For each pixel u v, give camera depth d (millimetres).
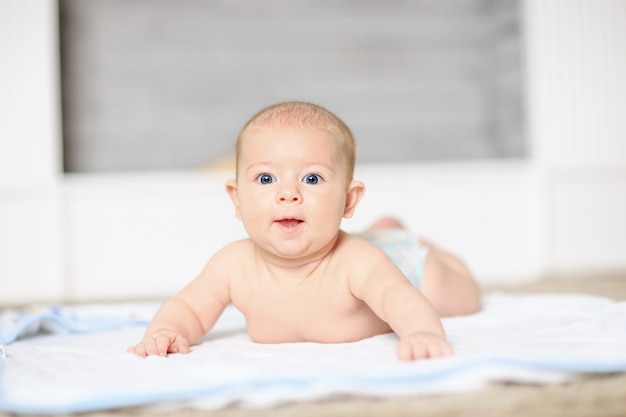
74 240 3084
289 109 1154
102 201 3094
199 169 3818
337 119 1180
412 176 3217
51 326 1470
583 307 1448
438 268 1463
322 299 1166
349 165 1164
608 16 3342
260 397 830
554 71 3322
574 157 3324
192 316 1214
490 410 795
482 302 1703
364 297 1126
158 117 3814
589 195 3324
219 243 3139
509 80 3830
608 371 894
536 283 2416
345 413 791
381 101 4008
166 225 3115
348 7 3990
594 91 3336
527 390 854
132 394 831
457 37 4062
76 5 3742
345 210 1192
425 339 953
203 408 834
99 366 995
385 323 1229
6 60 3098
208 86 3863
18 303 2934
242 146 1148
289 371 898
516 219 3299
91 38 3756
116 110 3777
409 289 1071
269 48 3926
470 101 4066
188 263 3127
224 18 3887
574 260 3309
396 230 1542
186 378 900
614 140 3334
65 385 878
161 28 3822
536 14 3320
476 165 3270
